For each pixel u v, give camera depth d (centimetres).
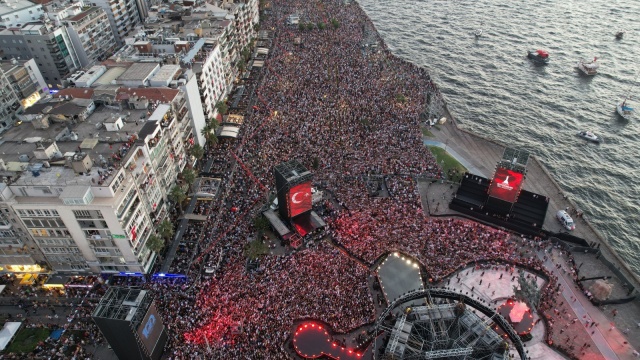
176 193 13325
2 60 19150
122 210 10950
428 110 19875
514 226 13588
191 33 19312
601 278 12262
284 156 16100
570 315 11206
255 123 18075
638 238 14725
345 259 12138
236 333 10144
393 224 13400
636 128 19575
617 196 16262
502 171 13275
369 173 15462
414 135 17738
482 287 11762
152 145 12788
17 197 10988
